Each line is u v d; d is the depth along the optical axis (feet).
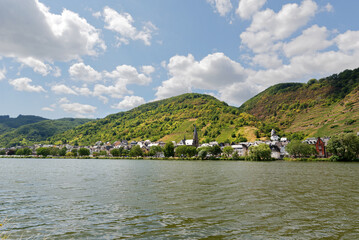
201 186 127.13
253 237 53.31
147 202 88.69
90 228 60.39
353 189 113.80
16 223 64.69
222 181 147.43
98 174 200.23
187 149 599.98
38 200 93.66
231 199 92.73
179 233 56.24
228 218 67.77
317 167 266.77
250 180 151.02
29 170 245.86
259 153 469.16
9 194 106.73
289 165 314.96
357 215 70.03
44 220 67.15
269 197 96.07
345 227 59.72
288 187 121.29
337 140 400.88
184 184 135.33
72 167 299.17
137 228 60.08
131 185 132.77
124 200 92.53
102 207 81.61
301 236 53.83
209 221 65.21
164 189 117.91
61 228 60.44
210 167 286.87
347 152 391.86
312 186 123.95
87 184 138.00
